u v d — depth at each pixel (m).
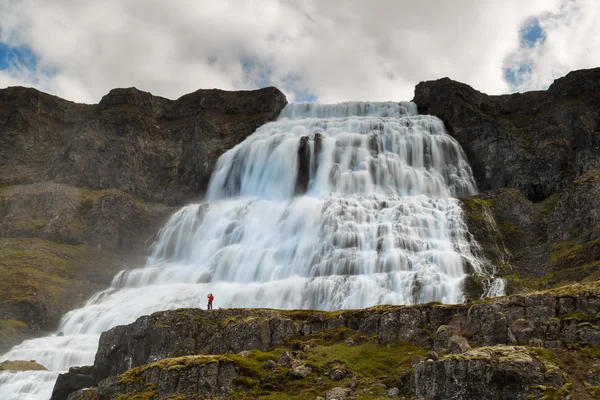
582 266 75.38
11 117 148.38
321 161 116.50
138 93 152.62
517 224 95.19
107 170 134.00
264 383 46.78
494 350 41.84
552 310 47.19
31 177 135.88
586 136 104.56
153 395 45.91
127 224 118.19
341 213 95.50
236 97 152.12
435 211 94.75
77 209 121.06
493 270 83.75
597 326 44.44
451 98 130.62
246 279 90.81
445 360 41.28
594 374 40.34
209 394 45.03
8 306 88.19
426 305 52.53
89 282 101.56
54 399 58.75
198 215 113.50
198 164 134.75
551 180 105.75
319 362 49.38
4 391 63.88
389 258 81.88
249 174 125.19
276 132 132.75
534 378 39.56
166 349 55.03
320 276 83.19
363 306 74.25
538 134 117.31
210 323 57.12
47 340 78.44
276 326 55.53
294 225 98.44
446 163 117.69
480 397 39.53
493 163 116.75
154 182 137.25
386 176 111.81
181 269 99.25
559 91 123.75
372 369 47.38
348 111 142.62
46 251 106.12
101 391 49.78
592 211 83.69
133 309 82.88
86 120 149.62
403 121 126.94
